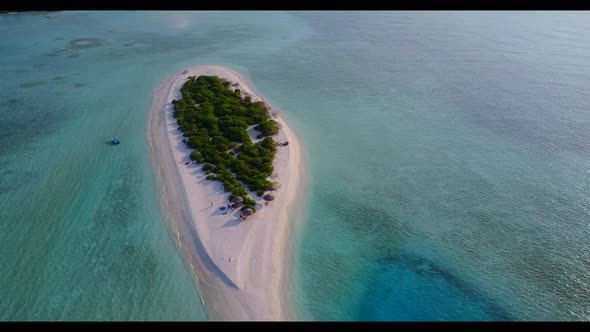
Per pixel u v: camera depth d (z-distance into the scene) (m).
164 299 45.78
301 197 62.00
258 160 68.38
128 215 57.81
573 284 47.66
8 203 59.59
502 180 66.50
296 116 88.69
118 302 45.44
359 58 131.50
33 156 71.44
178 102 90.50
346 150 75.25
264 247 52.16
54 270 49.09
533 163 71.25
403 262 50.97
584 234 54.88
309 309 45.09
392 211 59.44
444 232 55.62
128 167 68.69
